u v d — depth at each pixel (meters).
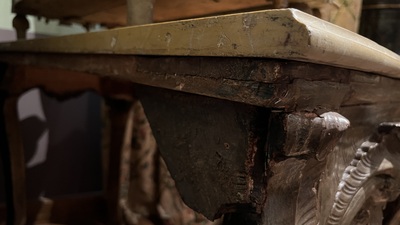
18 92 0.98
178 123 0.51
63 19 0.98
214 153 0.46
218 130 0.45
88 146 1.40
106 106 1.29
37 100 1.26
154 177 1.31
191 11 0.85
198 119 0.48
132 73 0.54
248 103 0.39
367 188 0.57
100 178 1.44
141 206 1.32
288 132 0.38
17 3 0.85
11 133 1.00
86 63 0.63
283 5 0.52
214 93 0.42
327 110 0.43
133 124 1.29
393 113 0.67
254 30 0.35
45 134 1.29
